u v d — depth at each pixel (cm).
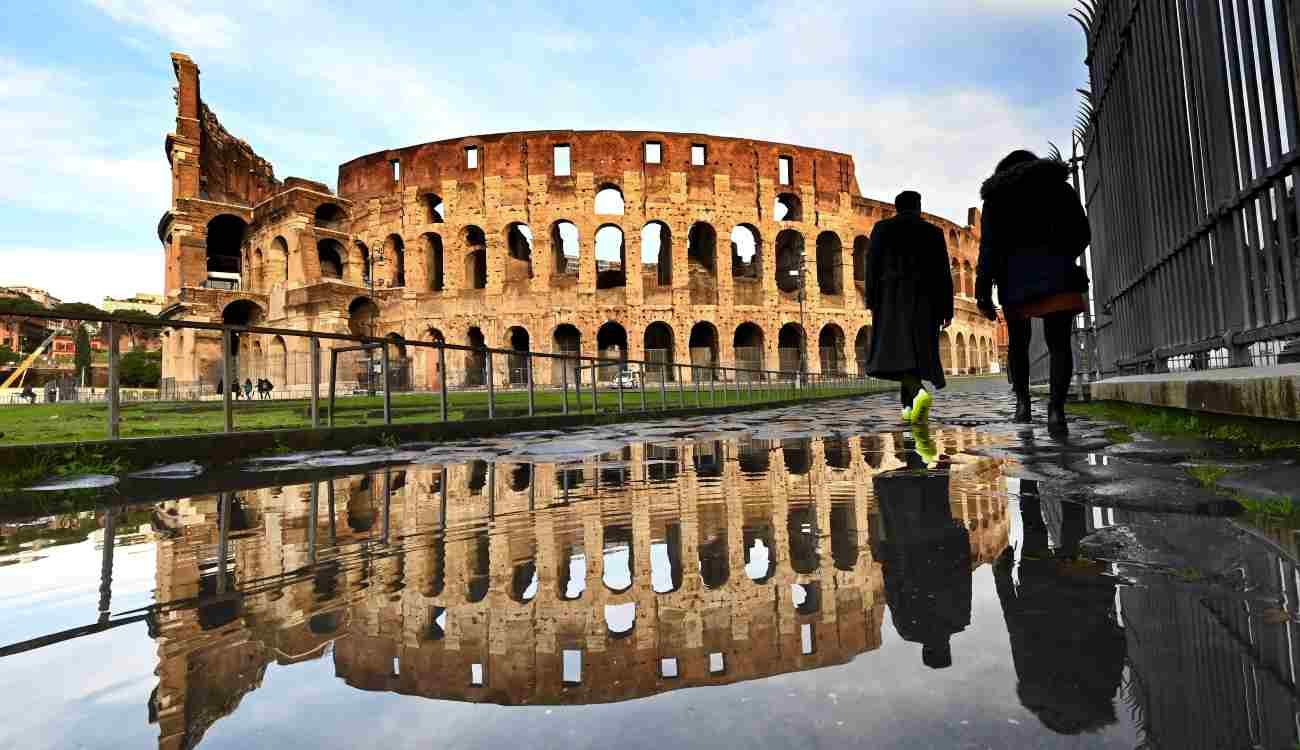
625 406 1280
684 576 138
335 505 257
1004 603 109
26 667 97
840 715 72
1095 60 659
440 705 80
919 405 600
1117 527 159
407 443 579
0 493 307
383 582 142
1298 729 64
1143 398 485
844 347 4516
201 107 4766
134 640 109
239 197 5294
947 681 80
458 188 4331
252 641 107
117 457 398
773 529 180
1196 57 404
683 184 4309
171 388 3194
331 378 561
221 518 234
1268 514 168
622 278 4769
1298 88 286
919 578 127
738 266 5041
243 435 467
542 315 4175
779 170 4594
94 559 172
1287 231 311
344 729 74
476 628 110
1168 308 482
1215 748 61
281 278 4275
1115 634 93
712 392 1245
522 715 76
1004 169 460
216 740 72
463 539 184
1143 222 538
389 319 4344
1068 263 434
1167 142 465
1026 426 509
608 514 213
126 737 73
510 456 440
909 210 575
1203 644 88
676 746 66
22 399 2877
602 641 102
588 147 4294
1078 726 67
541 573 145
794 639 98
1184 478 224
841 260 4616
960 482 244
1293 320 304
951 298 582
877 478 268
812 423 694
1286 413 261
